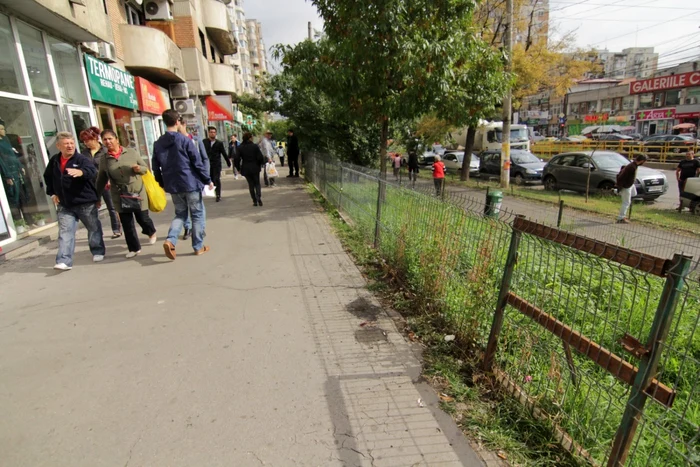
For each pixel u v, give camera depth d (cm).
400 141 1331
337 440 242
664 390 173
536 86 2303
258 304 429
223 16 2392
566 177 1512
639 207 1202
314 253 607
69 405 278
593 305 265
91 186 556
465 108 791
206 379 302
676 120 4238
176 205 589
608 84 6438
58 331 378
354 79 762
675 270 165
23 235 692
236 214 911
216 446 239
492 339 291
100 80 1051
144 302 438
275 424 256
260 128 4525
